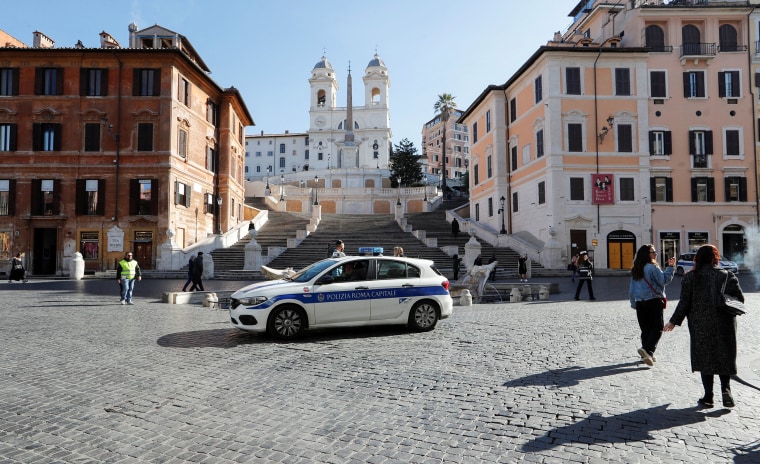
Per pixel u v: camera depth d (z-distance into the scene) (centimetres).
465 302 1745
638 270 813
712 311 588
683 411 584
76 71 3669
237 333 1123
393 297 1112
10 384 712
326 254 3584
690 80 3941
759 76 3975
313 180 8738
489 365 811
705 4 3972
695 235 3853
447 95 8594
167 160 3641
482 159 5103
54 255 3712
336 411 596
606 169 3797
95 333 1124
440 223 5025
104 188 3628
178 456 470
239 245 3938
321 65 12294
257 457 467
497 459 459
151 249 3609
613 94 3850
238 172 5028
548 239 3781
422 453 475
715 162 3906
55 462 458
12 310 1545
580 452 474
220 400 639
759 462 451
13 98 3638
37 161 3628
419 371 778
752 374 743
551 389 675
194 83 4062
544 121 3875
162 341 1030
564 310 1520
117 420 568
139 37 4116
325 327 1107
